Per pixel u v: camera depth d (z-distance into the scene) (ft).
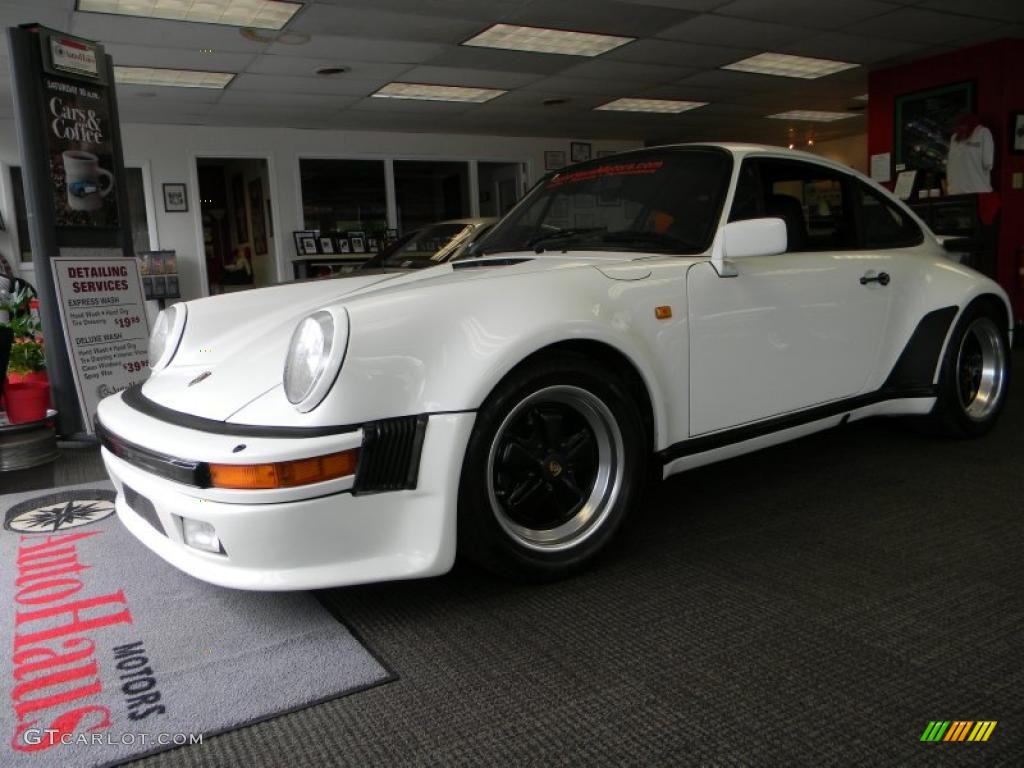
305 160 34.32
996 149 24.39
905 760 4.17
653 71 26.58
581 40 22.49
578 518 6.63
